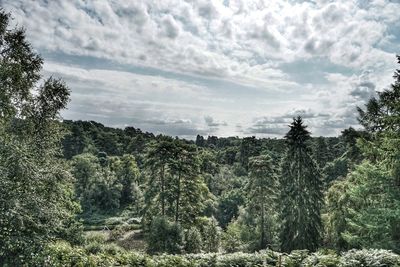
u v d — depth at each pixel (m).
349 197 27.92
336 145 79.69
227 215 65.25
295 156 32.66
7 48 18.06
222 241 42.66
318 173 33.12
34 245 13.33
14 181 13.74
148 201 45.50
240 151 100.81
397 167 21.42
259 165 42.22
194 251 36.06
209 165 88.62
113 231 50.94
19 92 17.83
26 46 18.48
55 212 15.57
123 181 79.81
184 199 45.91
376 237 22.05
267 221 41.56
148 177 47.66
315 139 76.12
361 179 24.19
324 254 15.99
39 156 18.05
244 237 42.56
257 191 42.09
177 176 45.47
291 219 32.06
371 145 25.70
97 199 73.50
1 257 12.78
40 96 18.98
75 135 100.50
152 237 35.44
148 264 17.06
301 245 31.19
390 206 21.78
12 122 17.98
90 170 74.81
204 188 55.22
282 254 16.30
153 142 48.22
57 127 19.67
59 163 19.31
